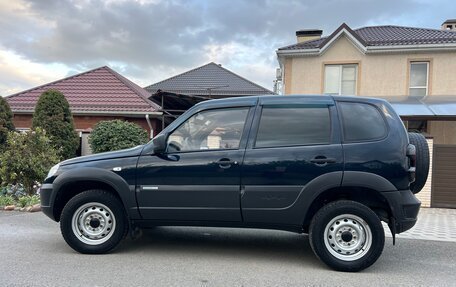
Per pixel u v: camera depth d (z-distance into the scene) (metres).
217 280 4.64
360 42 16.53
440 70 16.22
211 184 5.24
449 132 15.66
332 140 5.11
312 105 5.30
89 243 5.54
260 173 5.14
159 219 5.43
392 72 16.58
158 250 5.88
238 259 5.52
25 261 5.21
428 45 16.02
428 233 7.71
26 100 18.56
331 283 4.61
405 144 5.04
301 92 17.41
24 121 17.89
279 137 5.24
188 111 5.55
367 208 5.00
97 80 19.61
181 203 5.32
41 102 13.69
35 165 10.33
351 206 5.00
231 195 5.20
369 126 5.12
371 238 4.97
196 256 5.62
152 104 17.17
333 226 5.07
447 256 5.95
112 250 5.70
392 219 5.02
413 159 5.04
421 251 6.22
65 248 5.86
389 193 4.92
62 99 13.95
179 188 5.31
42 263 5.13
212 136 5.41
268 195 5.12
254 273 4.93
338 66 17.19
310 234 5.11
